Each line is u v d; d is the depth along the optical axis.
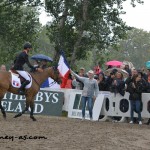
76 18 33.00
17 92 17.09
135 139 13.29
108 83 20.73
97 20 33.50
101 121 19.73
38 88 17.64
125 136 13.83
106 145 11.68
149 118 19.16
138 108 19.05
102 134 13.88
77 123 17.38
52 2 34.00
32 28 38.03
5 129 13.36
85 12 32.56
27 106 17.42
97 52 34.53
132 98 19.09
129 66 23.73
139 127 17.36
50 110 21.53
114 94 20.17
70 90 21.45
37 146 10.73
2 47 39.16
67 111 21.59
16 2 37.50
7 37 38.19
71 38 33.28
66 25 33.53
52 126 15.30
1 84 16.66
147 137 14.04
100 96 20.48
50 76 18.16
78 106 20.86
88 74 19.75
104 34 34.00
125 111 20.06
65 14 33.84
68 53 33.19
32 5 35.94
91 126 16.39
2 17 37.47
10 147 10.30
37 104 21.41
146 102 19.36
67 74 21.50
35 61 22.17
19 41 38.19
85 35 33.81
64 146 11.05
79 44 33.38
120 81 20.12
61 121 17.92
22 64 17.14
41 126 15.03
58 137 12.47
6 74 16.89
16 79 16.94
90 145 11.49
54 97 21.66
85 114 20.36
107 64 24.89
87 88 19.36
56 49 33.22
